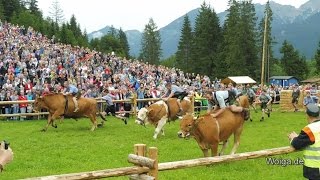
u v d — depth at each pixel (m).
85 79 30.50
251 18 88.62
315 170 6.87
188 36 108.56
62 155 14.20
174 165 7.17
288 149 9.10
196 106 29.66
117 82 30.95
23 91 24.94
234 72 86.25
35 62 32.50
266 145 16.64
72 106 19.95
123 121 24.62
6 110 24.28
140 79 35.94
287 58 101.00
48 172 11.81
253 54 87.94
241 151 15.26
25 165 12.65
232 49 86.94
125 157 13.97
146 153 7.12
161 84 33.91
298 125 23.73
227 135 12.55
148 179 6.73
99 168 12.38
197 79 42.06
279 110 33.84
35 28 103.38
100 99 25.95
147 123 17.98
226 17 97.12
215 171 11.91
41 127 21.31
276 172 12.01
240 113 13.05
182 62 108.25
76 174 5.99
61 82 29.61
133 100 26.94
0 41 38.66
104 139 17.67
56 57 37.66
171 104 18.12
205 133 12.06
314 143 6.88
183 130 12.05
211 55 96.75
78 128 21.30
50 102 19.91
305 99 29.66
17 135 18.52
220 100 13.61
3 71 28.73
